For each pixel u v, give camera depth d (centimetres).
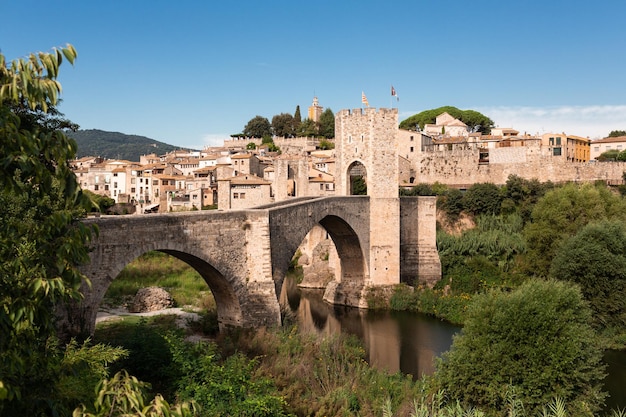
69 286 1200
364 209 6012
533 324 2930
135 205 11031
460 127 13762
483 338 3027
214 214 3634
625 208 6125
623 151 10519
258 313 3869
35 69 995
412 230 6525
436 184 9606
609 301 4506
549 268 5581
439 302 5753
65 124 2530
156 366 2695
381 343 4700
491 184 8206
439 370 3178
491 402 2836
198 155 17550
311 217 4981
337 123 6500
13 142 1005
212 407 2289
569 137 10794
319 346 3738
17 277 1159
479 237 6881
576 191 6200
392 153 6112
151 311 4531
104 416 1029
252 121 19738
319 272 7288
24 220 1702
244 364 2884
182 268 6462
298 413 2611
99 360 1845
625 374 3928
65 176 1083
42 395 1183
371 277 6109
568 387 2798
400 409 2820
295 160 10644
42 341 1388
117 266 3003
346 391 2959
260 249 3922
